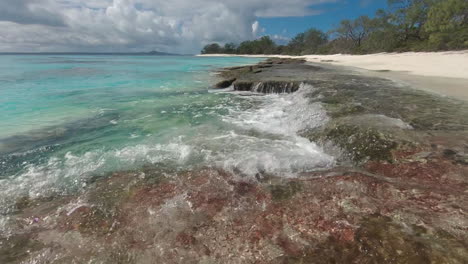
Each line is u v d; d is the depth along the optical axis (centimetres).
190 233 313
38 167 524
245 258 271
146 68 3425
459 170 415
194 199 387
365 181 401
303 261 259
